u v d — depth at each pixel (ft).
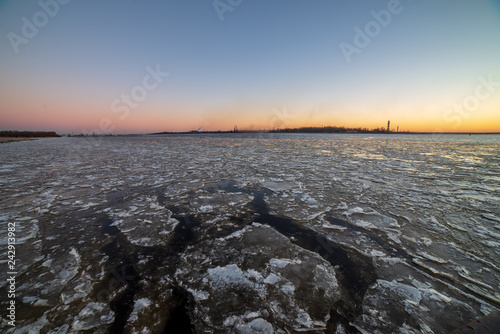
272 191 13.57
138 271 6.12
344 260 6.67
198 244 7.57
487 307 4.84
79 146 51.75
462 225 8.89
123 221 9.41
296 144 53.67
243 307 4.88
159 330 4.29
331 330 4.33
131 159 27.35
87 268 6.25
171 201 11.86
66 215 10.02
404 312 4.74
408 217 9.69
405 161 25.17
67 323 4.43
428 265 6.39
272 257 6.81
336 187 14.35
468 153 34.06
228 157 28.89
